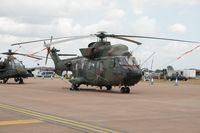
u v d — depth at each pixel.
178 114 15.30
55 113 15.20
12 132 10.52
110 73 30.62
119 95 26.73
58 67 37.88
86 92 30.12
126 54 30.09
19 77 46.81
